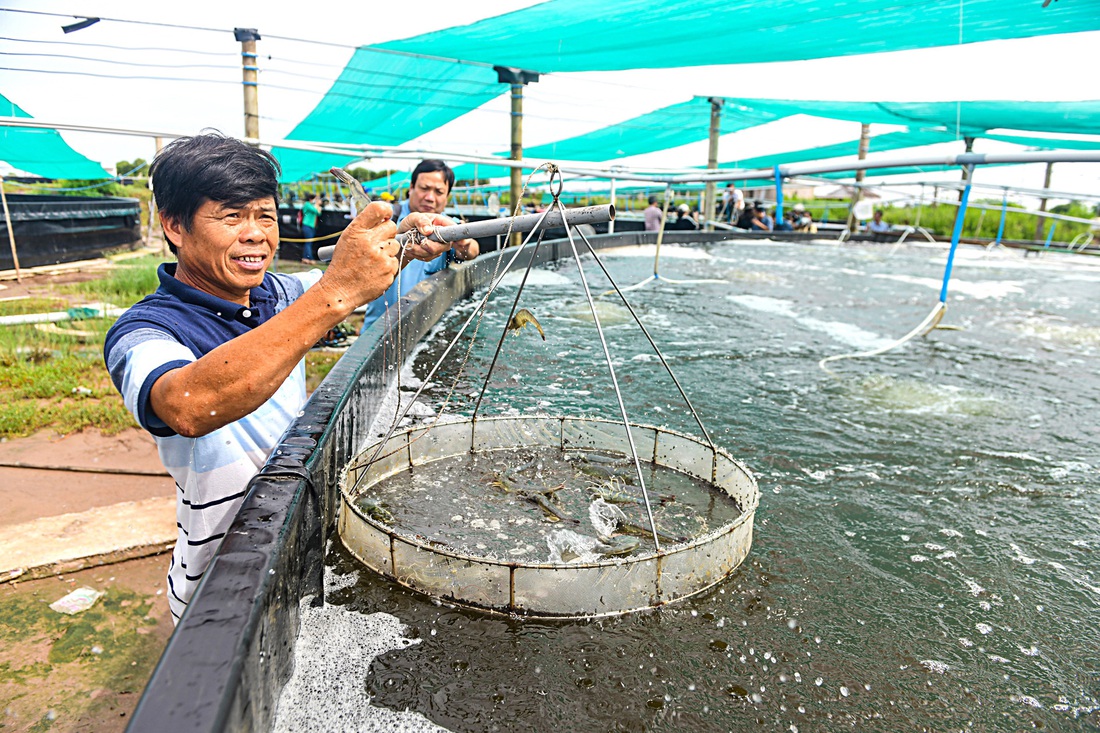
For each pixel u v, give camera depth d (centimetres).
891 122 1045
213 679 89
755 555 186
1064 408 343
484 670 133
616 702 128
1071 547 203
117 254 1216
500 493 197
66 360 526
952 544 201
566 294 575
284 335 125
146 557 283
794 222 1691
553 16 614
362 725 119
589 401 313
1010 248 1419
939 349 470
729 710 128
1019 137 1002
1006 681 142
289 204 1226
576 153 1543
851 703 132
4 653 223
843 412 325
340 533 176
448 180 454
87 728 193
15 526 290
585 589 147
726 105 1224
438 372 343
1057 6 482
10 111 738
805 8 539
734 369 391
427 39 724
